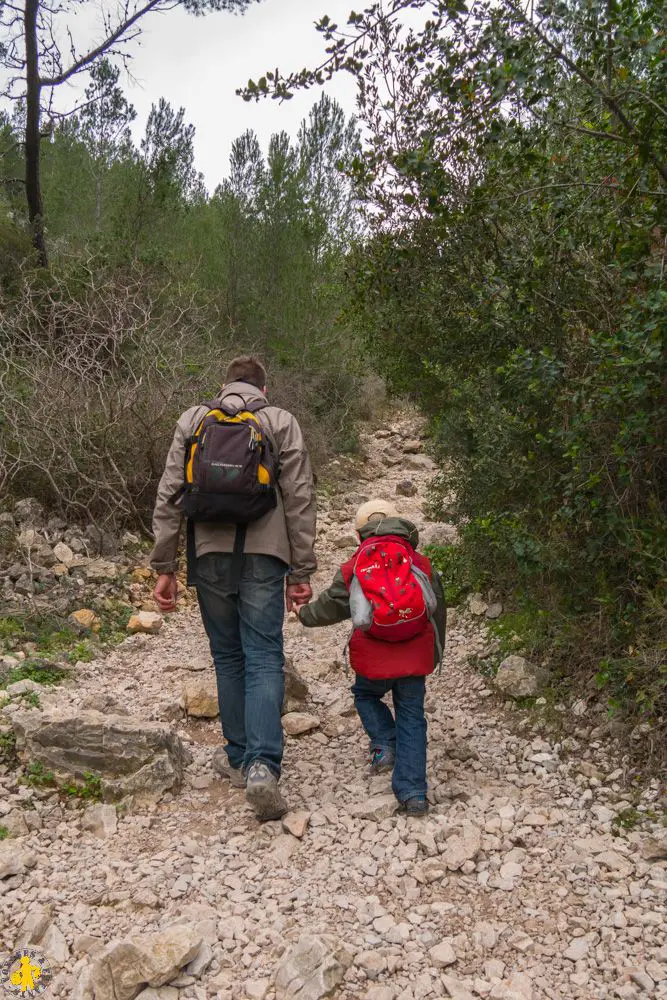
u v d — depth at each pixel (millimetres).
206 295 11039
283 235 13383
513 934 2705
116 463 7203
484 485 5488
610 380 3578
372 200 5461
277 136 13656
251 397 3750
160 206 13656
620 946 2621
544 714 4156
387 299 6031
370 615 3404
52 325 7438
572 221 3887
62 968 2594
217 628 3688
